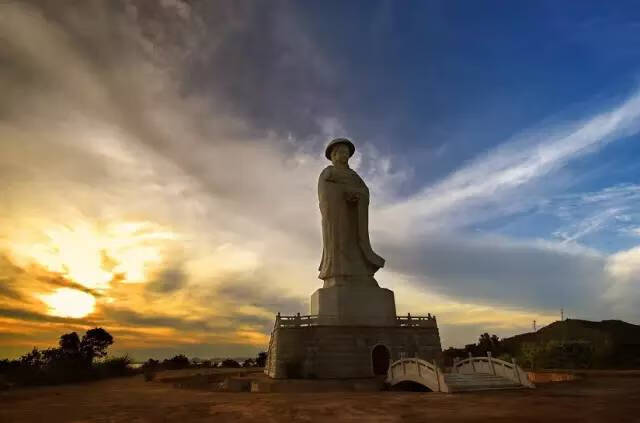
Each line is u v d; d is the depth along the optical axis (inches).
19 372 1694.1
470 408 740.0
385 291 1563.7
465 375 1120.8
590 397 863.7
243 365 3065.9
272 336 1558.8
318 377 1348.4
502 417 646.5
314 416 694.5
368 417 673.6
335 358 1378.0
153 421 690.8
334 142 1790.1
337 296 1519.4
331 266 1615.4
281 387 1211.2
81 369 1924.2
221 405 853.8
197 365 2994.6
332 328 1418.6
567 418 626.8
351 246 1656.0
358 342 1414.9
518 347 2576.3
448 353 2787.9
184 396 1079.6
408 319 1535.4
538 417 638.5
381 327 1455.5
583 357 1993.1
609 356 2128.4
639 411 681.0
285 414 720.3
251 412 752.3
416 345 1461.6
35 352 1964.8
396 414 695.7
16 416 761.0
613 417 629.0
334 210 1654.8
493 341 2817.4
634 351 2245.3
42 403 956.0
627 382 1204.5
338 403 837.2
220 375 1926.7
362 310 1519.4
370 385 1214.3
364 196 1690.5
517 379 1087.6
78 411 812.0
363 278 1609.3
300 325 1461.6
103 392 1256.2
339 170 1742.1
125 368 2352.4
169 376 1967.3
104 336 2335.1
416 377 1117.1
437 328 1514.5
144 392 1237.7
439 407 759.1
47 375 1722.4
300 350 1385.3
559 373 1513.3
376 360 1421.0
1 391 1339.8
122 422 685.3
